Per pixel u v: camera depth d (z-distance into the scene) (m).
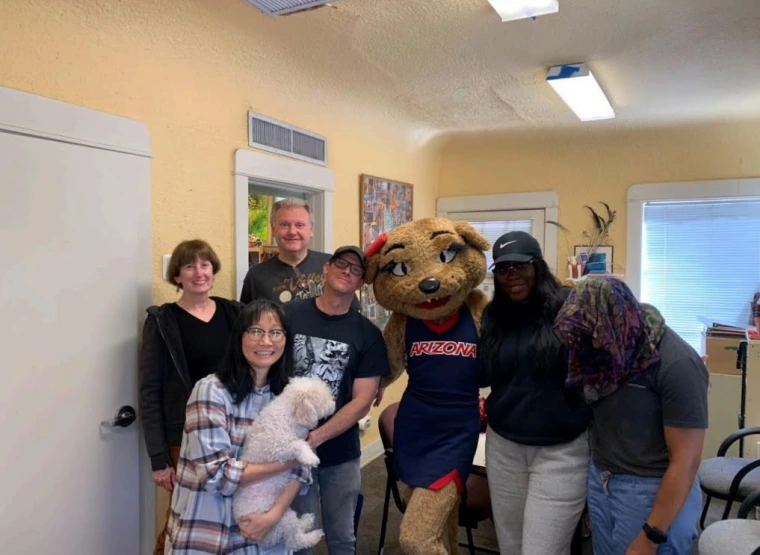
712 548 1.77
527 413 1.70
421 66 2.90
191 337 1.96
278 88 2.82
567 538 1.69
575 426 1.66
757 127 3.85
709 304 4.15
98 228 1.94
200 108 2.38
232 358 1.52
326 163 3.29
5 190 1.67
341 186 3.46
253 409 1.53
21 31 1.70
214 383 1.49
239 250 2.60
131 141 2.05
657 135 4.13
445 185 4.94
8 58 1.67
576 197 4.45
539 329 1.68
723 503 3.02
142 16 2.02
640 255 4.29
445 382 1.85
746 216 4.01
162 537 2.02
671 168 4.14
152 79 2.15
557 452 1.68
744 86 3.16
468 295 1.97
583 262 4.38
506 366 1.72
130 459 2.06
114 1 1.91
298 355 1.80
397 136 4.10
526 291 1.71
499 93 3.35
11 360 1.70
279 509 1.46
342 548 1.93
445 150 4.83
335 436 1.74
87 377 1.92
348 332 1.85
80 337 1.89
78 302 1.88
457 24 2.39
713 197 4.00
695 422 1.36
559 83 2.95
